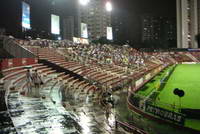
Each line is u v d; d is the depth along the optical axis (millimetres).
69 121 15953
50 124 14891
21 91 22609
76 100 24391
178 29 178500
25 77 28594
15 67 31125
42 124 14703
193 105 26547
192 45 181125
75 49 57250
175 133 17422
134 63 66688
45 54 43219
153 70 56625
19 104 18297
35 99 20500
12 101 18922
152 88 39188
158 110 20953
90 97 27625
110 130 16609
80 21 177625
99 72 46000
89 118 18828
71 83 32625
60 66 37844
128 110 24109
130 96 27062
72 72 37188
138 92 35281
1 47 42188
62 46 56656
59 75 34688
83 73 39625
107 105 24500
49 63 38031
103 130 16234
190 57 124562
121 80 44594
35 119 15414
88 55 56344
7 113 15820
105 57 60906
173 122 19391
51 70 36781
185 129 18172
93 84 35781
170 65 96750
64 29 158500
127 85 41000
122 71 54031
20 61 32531
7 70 28812
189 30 181000
